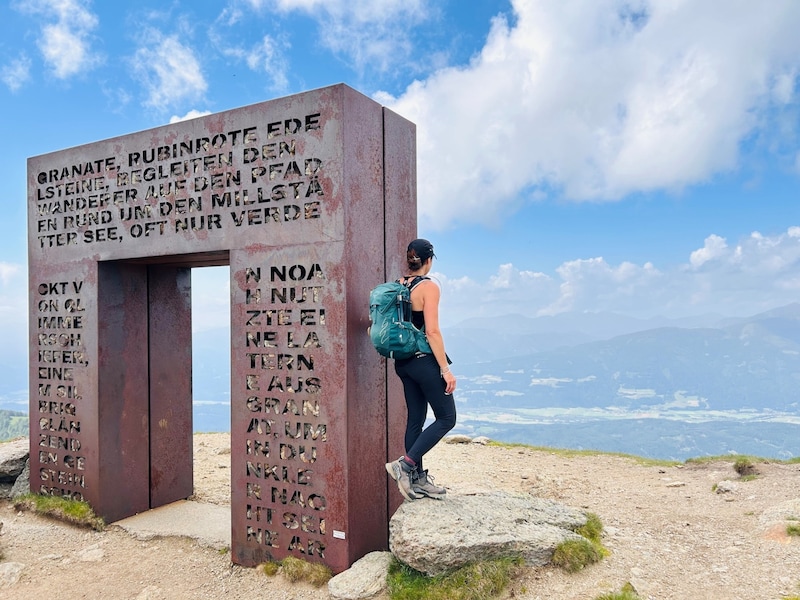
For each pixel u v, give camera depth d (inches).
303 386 165.5
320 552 162.6
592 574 144.5
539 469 325.4
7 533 211.9
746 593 134.2
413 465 155.4
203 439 410.3
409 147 195.5
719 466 315.3
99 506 217.6
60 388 233.0
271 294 172.2
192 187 191.8
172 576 176.1
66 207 231.1
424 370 149.9
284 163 169.9
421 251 155.2
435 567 138.0
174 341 248.5
